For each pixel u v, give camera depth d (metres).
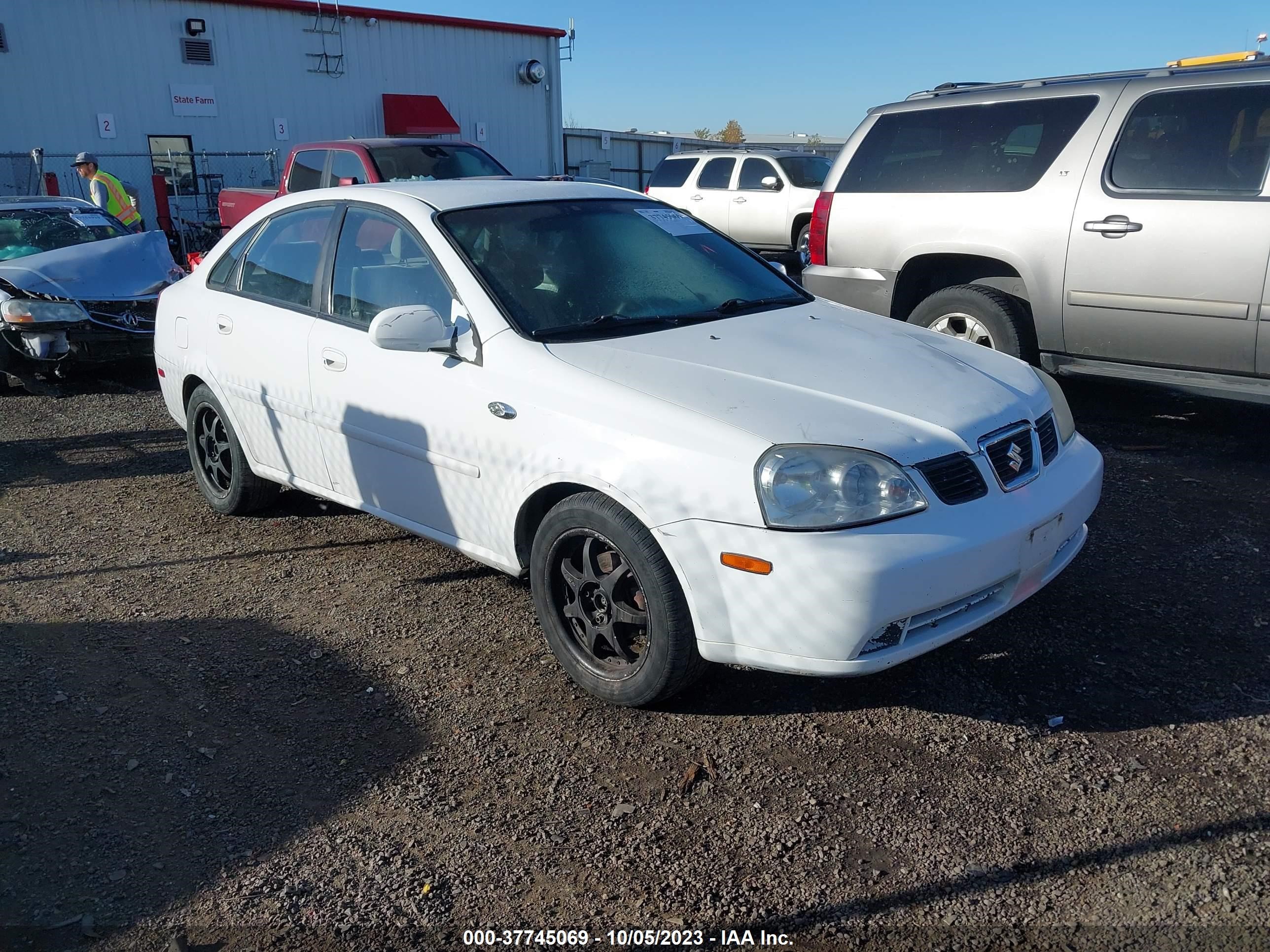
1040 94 5.99
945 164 6.36
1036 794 2.85
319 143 12.14
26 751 3.18
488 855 2.69
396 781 3.01
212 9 19.23
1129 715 3.22
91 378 8.87
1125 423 6.45
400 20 21.61
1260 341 5.17
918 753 3.07
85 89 18.19
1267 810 2.73
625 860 2.65
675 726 3.26
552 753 3.13
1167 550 4.45
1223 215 5.18
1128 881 2.51
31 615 4.15
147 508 5.44
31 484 5.91
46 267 8.11
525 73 23.80
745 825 2.78
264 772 3.06
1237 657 3.53
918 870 2.58
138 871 2.65
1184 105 5.41
